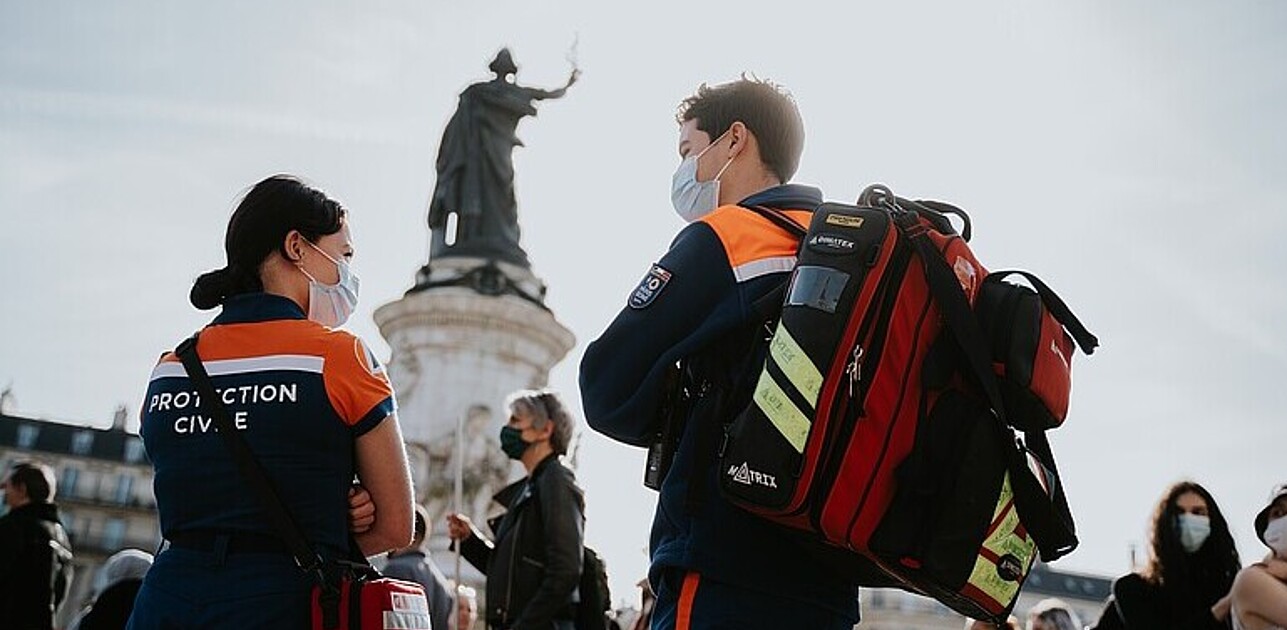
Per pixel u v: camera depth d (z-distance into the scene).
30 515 8.19
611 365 3.31
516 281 21.58
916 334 3.08
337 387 3.45
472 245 23.27
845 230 3.12
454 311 19.80
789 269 3.30
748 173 3.81
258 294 3.62
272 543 3.30
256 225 3.72
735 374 3.26
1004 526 3.09
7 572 7.98
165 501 3.38
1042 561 3.29
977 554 3.04
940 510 3.00
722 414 3.21
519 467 19.05
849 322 3.00
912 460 2.99
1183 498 6.15
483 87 25.06
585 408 3.38
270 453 3.35
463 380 19.42
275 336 3.50
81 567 62.31
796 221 3.46
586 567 6.65
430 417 19.14
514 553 6.33
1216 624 5.90
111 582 6.72
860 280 3.04
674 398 3.36
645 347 3.26
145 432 3.51
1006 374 3.16
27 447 63.47
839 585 3.26
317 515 3.35
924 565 2.99
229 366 3.46
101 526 63.28
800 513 2.97
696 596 3.15
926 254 3.14
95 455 64.44
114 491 64.06
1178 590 6.05
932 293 3.11
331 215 3.79
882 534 2.97
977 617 3.23
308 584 3.28
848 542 2.98
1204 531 6.08
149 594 3.30
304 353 3.47
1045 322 3.23
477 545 7.40
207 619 3.21
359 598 3.22
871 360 3.02
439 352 19.66
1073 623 8.98
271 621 3.22
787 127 3.83
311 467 3.37
